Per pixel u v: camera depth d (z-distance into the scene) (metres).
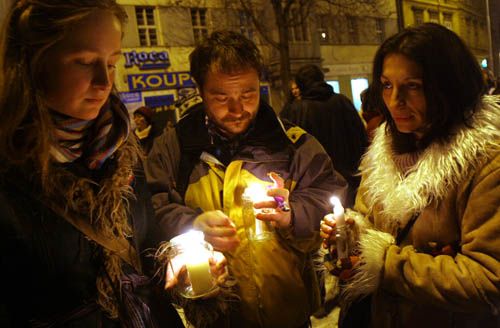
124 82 12.85
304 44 16.09
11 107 0.91
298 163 1.59
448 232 1.22
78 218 1.01
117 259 1.10
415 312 1.28
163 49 13.57
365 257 1.30
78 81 0.93
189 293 1.27
